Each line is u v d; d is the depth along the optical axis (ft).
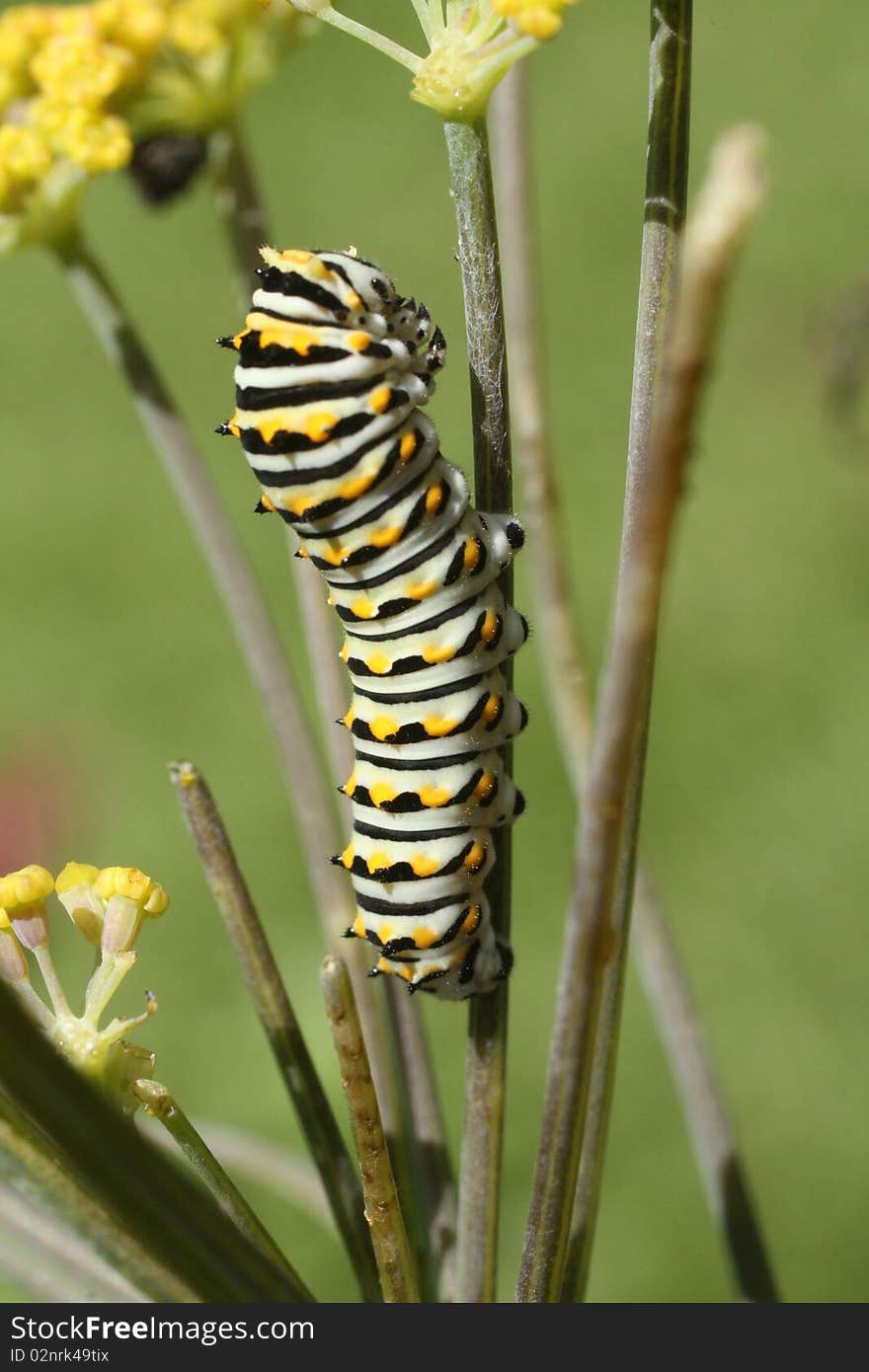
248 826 1.34
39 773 1.20
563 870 1.32
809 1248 1.10
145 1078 0.60
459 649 0.65
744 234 0.52
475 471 0.62
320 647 0.69
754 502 1.52
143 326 1.73
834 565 1.47
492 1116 0.62
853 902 1.29
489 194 0.60
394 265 1.68
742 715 1.40
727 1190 0.69
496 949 0.64
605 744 0.55
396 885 0.66
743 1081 1.19
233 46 0.71
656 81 0.59
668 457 0.54
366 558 0.65
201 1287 0.57
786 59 1.80
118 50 0.70
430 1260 0.65
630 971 1.24
